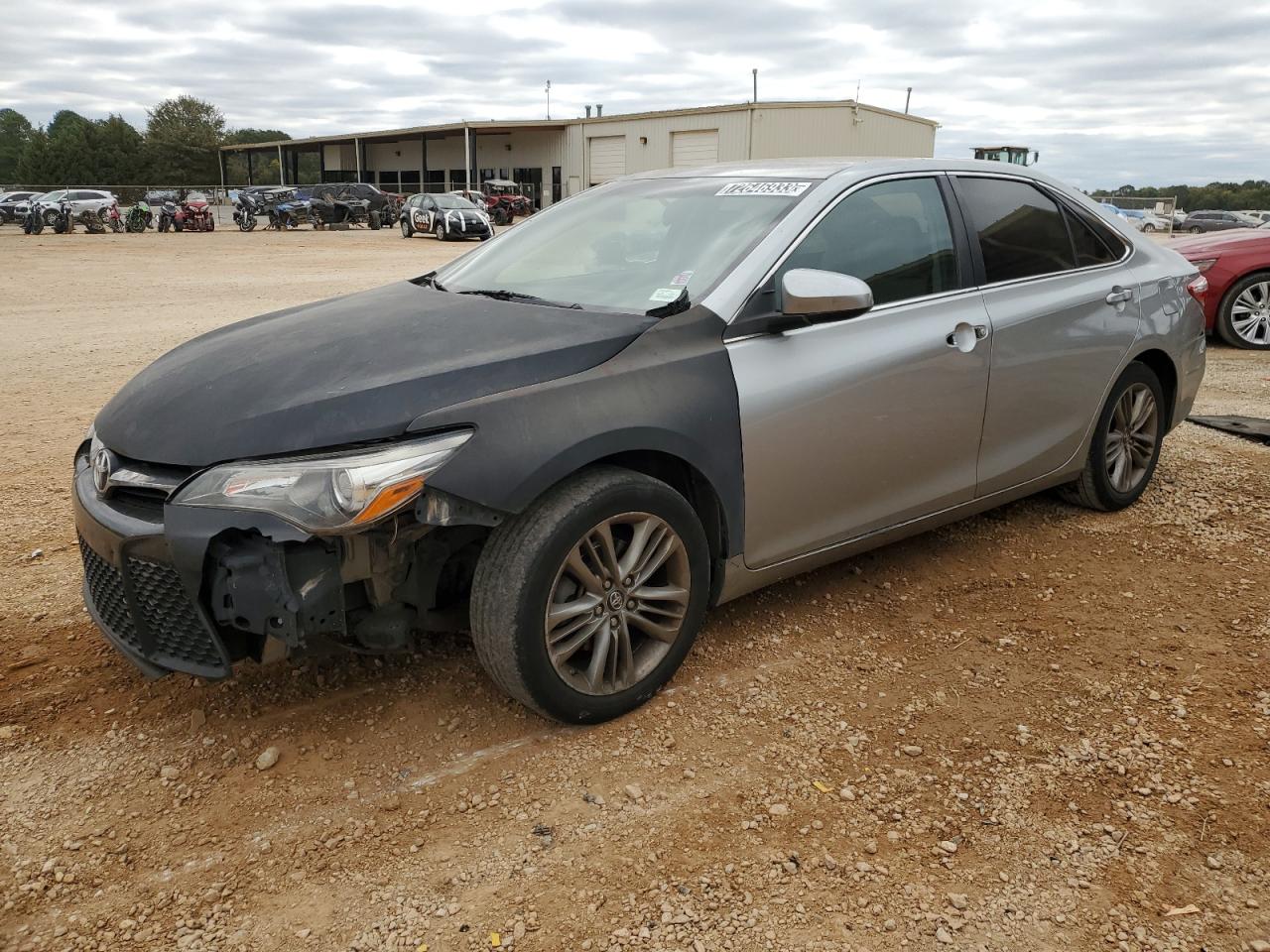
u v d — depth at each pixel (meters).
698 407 2.98
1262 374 8.43
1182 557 4.29
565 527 2.71
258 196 38.91
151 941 2.18
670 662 3.11
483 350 2.86
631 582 2.94
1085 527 4.64
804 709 3.10
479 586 2.73
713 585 3.28
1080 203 4.51
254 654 2.74
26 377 8.14
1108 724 3.02
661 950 2.15
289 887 2.35
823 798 2.67
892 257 3.61
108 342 9.98
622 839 2.51
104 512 2.76
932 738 2.95
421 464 2.51
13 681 3.25
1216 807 2.63
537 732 2.96
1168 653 3.46
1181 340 4.77
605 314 3.13
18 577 4.07
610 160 46.97
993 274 3.95
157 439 2.71
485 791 2.69
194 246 27.72
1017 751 2.89
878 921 2.24
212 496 2.53
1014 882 2.37
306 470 2.50
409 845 2.49
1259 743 2.92
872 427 3.46
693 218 3.61
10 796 2.67
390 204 41.06
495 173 53.38
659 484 2.92
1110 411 4.52
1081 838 2.52
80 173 89.62
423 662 3.35
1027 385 4.02
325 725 2.99
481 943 2.17
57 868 2.41
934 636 3.59
